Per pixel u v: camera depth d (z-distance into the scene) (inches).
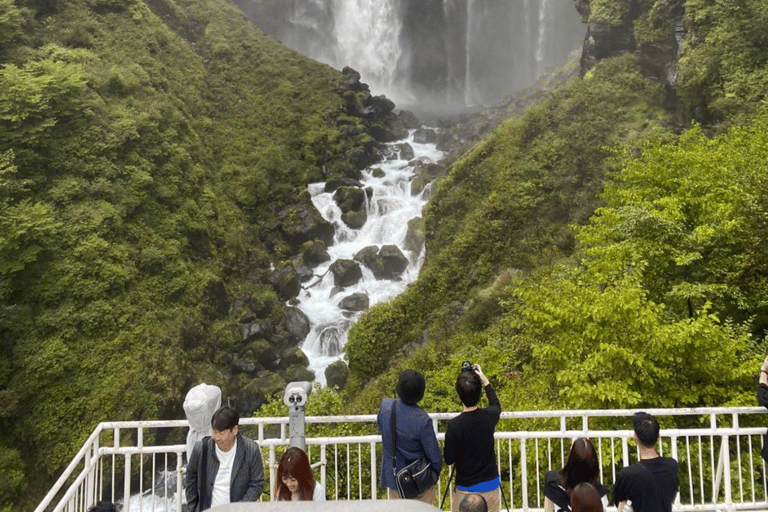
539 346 425.7
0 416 856.9
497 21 2534.5
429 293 1040.8
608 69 1164.5
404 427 193.6
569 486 171.5
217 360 1081.4
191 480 191.6
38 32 1327.5
